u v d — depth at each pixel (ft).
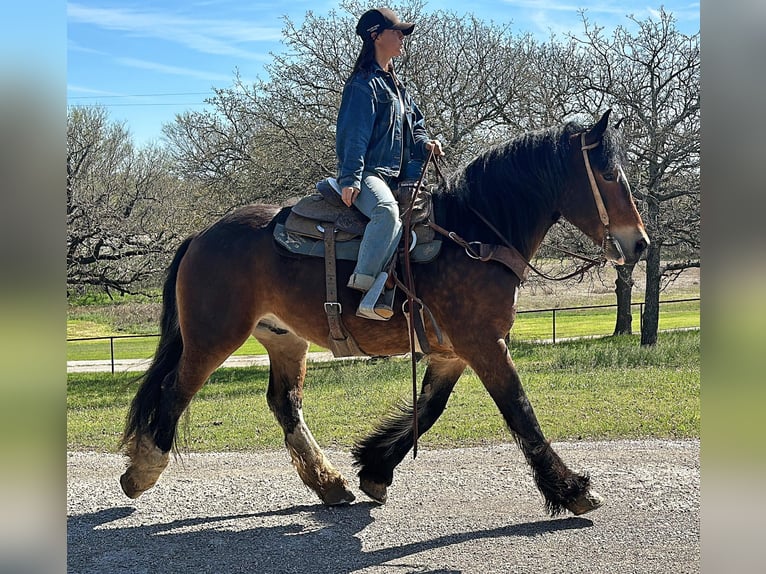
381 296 12.17
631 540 11.83
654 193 46.52
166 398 13.64
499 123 48.06
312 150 45.75
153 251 51.08
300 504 14.34
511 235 12.73
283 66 46.62
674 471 15.51
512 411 12.26
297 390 14.89
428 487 15.08
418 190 12.27
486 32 47.32
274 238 12.96
